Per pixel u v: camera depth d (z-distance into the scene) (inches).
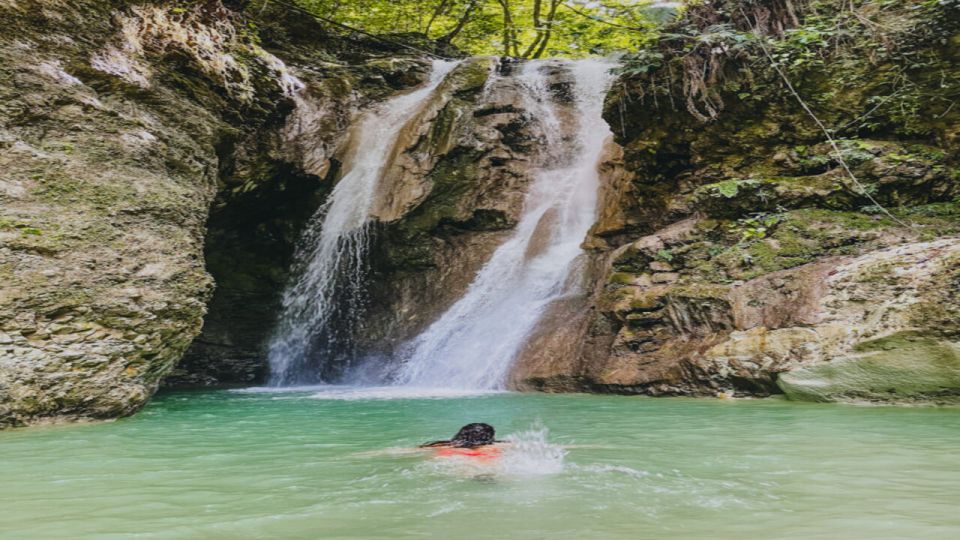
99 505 126.8
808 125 397.7
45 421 253.8
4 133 277.7
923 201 364.2
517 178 561.9
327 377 543.5
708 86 410.9
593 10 682.8
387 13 789.9
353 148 544.4
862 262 322.0
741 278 361.1
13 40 308.0
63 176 283.9
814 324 313.0
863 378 288.0
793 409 275.3
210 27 432.8
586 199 525.3
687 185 430.3
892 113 379.2
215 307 566.9
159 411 318.3
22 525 112.3
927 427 217.2
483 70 594.2
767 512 113.9
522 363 414.6
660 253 392.8
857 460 162.6
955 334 274.1
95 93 331.0
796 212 376.8
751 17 427.2
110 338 268.7
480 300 499.5
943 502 120.1
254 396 416.5
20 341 246.7
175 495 135.0
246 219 531.2
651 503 120.6
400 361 499.5
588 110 613.3
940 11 365.4
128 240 287.6
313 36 620.4
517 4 803.4
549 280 472.4
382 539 100.7
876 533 100.9
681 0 496.7
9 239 255.8
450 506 119.6
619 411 284.5
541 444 193.3
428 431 237.1
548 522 108.3
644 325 374.6
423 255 541.6
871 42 381.4
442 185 543.8
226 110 433.1
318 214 548.1
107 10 359.9
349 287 549.3
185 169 352.2
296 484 143.5
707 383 333.1
